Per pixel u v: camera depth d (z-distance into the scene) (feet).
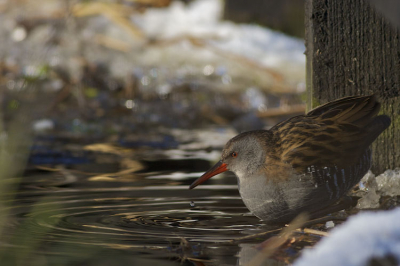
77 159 42.19
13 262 21.45
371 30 31.12
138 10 70.03
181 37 68.33
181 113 58.85
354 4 31.17
